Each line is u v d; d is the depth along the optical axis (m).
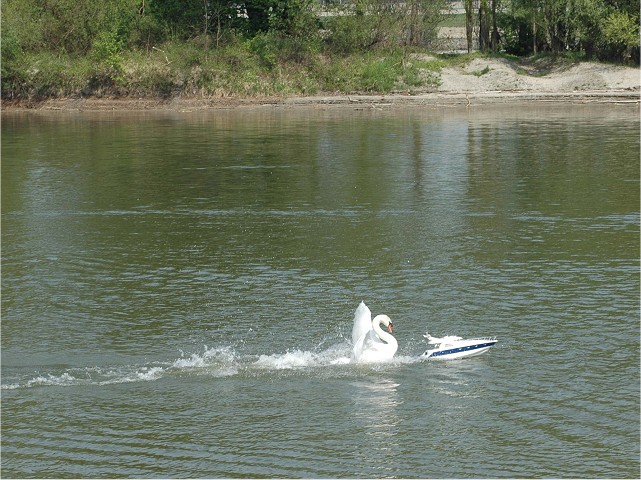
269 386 22.28
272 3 96.75
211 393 21.94
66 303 28.33
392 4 99.62
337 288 29.42
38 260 33.22
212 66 92.00
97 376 22.94
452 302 27.91
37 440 19.81
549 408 21.03
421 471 18.56
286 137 66.38
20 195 45.34
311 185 47.09
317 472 18.52
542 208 40.62
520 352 24.08
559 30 99.69
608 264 31.58
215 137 67.12
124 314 27.27
